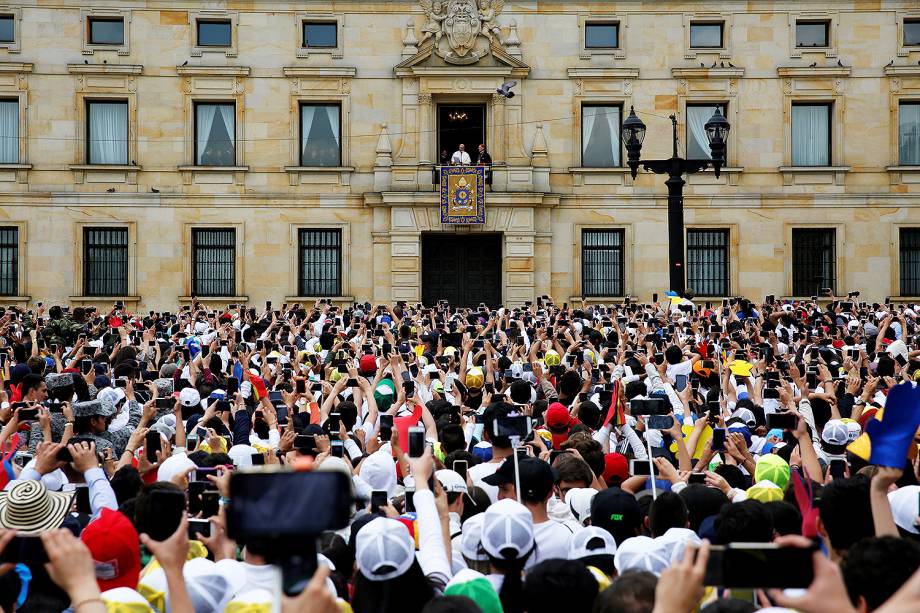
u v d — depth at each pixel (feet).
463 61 143.13
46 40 142.82
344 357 60.90
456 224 140.97
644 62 145.48
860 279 146.51
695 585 13.25
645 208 145.59
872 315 111.86
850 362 59.72
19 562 19.90
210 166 143.84
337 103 145.48
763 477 30.66
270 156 144.87
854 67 146.00
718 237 147.64
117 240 144.66
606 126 146.10
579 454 31.55
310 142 146.10
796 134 147.43
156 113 143.95
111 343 85.71
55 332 94.58
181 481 27.48
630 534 26.00
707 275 147.43
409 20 144.36
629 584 16.55
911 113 146.72
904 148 146.92
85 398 40.40
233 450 33.96
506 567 21.57
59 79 142.92
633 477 31.24
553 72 144.77
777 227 146.41
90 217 143.64
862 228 146.41
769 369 57.26
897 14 145.48
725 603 16.61
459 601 16.88
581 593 18.10
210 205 144.56
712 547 13.28
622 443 39.99
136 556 19.97
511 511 21.54
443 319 104.94
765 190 146.20
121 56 143.54
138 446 33.55
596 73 144.25
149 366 66.44
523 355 70.79
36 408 31.63
